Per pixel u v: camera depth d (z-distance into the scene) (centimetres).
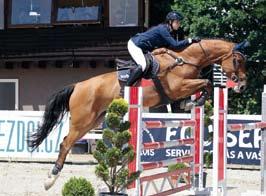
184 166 1316
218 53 1266
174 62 1242
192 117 1327
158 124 1124
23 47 2378
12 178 1458
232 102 2266
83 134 1316
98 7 2333
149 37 1256
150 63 1237
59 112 1328
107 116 960
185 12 2205
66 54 2339
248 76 2238
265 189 1245
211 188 1338
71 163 1759
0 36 2405
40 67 2372
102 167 950
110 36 2317
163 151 1709
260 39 2153
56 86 2369
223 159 1187
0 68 2411
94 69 2348
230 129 1218
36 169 1623
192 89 1242
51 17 2369
